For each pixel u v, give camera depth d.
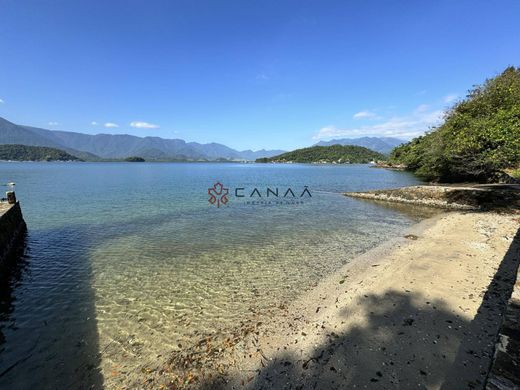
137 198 27.36
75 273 9.79
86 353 5.80
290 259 11.03
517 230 12.50
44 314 7.27
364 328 6.07
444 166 34.31
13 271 9.99
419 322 6.08
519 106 20.14
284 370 5.05
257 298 7.93
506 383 2.94
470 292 7.20
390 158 109.88
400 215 19.69
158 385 4.88
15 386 5.00
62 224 16.69
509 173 33.06
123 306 7.59
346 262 10.62
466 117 25.75
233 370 5.14
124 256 11.43
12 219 13.44
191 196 28.97
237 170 99.62
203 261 10.85
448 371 4.64
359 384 4.56
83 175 64.44
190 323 6.75
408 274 8.68
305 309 7.23
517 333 3.74
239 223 17.12
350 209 22.02
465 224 14.94
